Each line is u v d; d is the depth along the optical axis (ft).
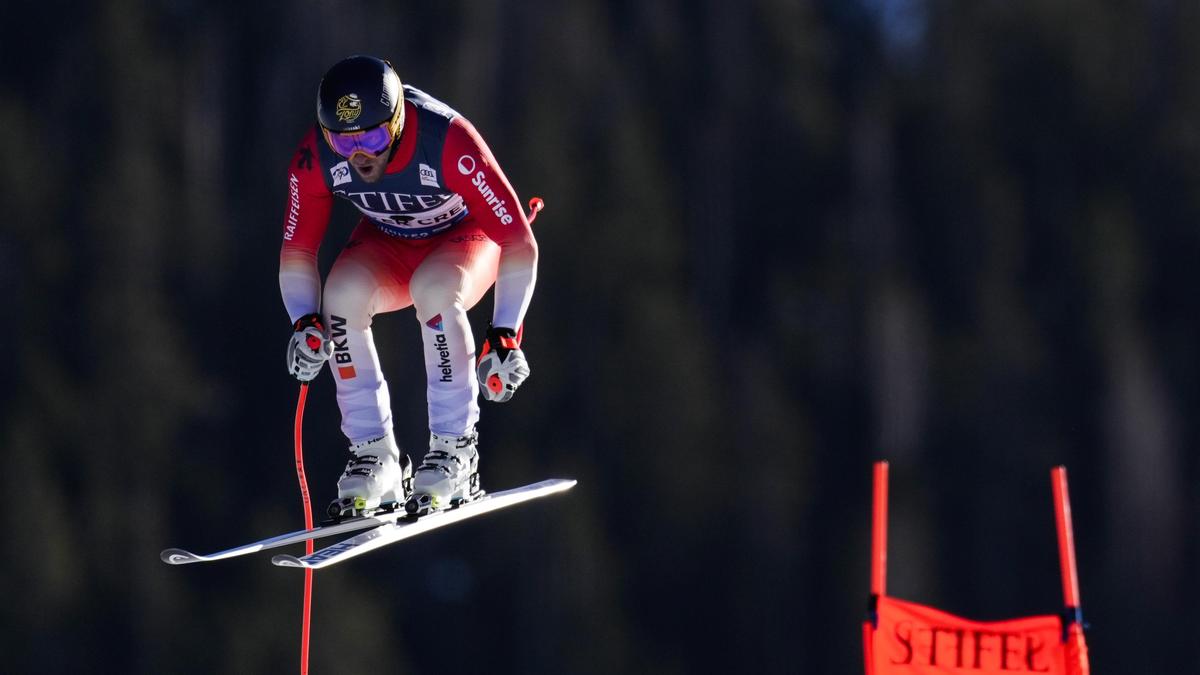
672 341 321.73
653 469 309.42
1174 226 370.53
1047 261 363.35
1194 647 322.14
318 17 358.84
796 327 356.79
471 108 344.08
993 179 369.30
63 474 289.12
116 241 317.42
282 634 270.87
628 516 307.78
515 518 298.15
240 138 354.33
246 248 337.11
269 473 307.37
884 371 347.97
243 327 326.65
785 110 375.45
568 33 354.95
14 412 289.33
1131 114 384.88
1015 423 339.98
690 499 309.83
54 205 320.29
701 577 306.55
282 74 359.25
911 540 323.16
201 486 295.07
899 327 351.25
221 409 312.71
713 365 340.39
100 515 282.36
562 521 295.69
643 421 311.88
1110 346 345.31
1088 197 374.22
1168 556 330.95
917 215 370.12
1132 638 321.73
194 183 342.44
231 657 266.98
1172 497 334.03
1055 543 329.72
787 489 321.73
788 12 384.88
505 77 352.90
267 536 289.12
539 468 304.91
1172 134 378.53
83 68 341.62
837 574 315.78
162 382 303.27
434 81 345.92
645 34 376.68
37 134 333.21
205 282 328.70
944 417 343.05
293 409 314.76
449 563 298.97
